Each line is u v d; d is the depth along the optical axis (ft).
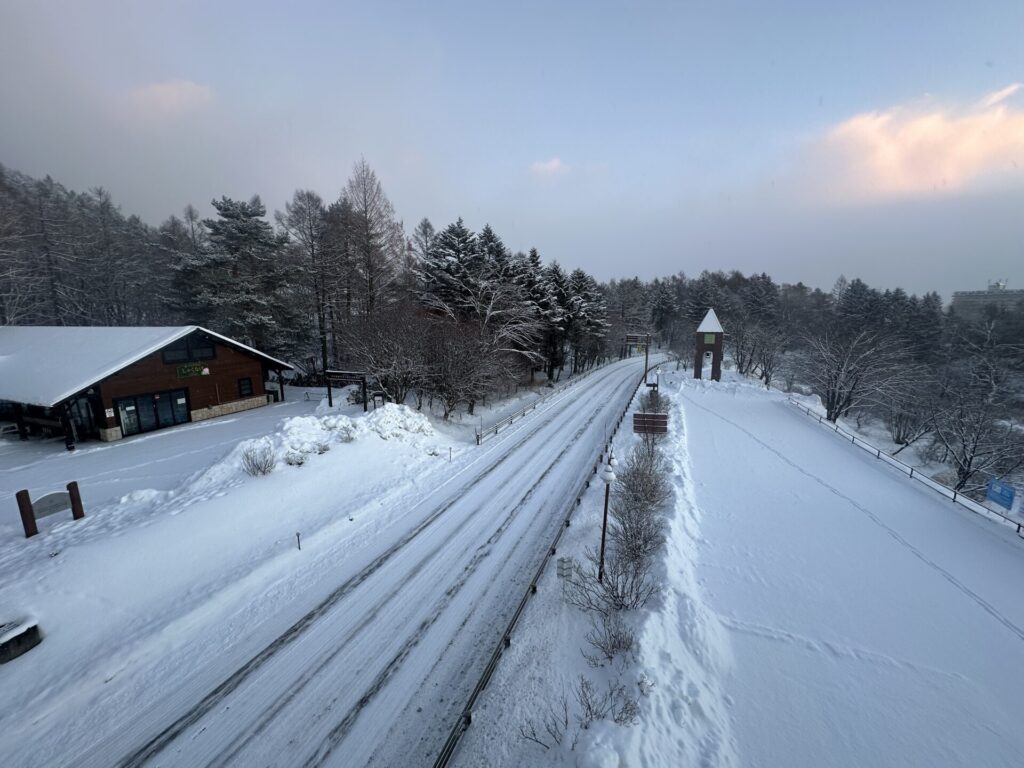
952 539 57.00
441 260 126.93
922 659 36.09
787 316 289.94
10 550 40.11
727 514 59.82
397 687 29.89
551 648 33.14
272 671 30.66
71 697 27.73
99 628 32.76
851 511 63.26
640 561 43.27
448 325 108.47
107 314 183.52
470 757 25.16
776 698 31.04
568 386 156.56
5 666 29.17
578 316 169.99
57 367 81.61
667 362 260.62
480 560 44.65
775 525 57.62
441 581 41.06
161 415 87.04
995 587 47.11
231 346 100.07
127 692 28.48
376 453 68.33
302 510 51.72
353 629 34.76
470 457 74.84
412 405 106.11
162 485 58.08
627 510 50.55
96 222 211.00
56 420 78.38
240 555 42.70
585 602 37.68
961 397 124.26
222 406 98.43
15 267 137.18
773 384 205.05
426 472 66.44
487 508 56.13
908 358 188.03
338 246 127.03
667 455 78.84
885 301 281.74
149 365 84.53
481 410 117.70
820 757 26.84
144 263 207.62
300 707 28.19
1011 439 107.76
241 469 56.85
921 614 41.96
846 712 30.35
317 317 146.51
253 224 122.72
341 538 47.34
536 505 57.52
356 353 100.12
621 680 29.66
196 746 25.52
